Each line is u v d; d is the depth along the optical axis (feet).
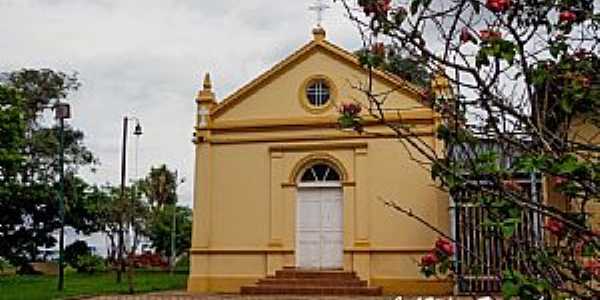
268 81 63.46
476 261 10.16
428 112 55.21
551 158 8.98
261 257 60.85
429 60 10.12
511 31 9.93
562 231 9.68
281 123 62.28
